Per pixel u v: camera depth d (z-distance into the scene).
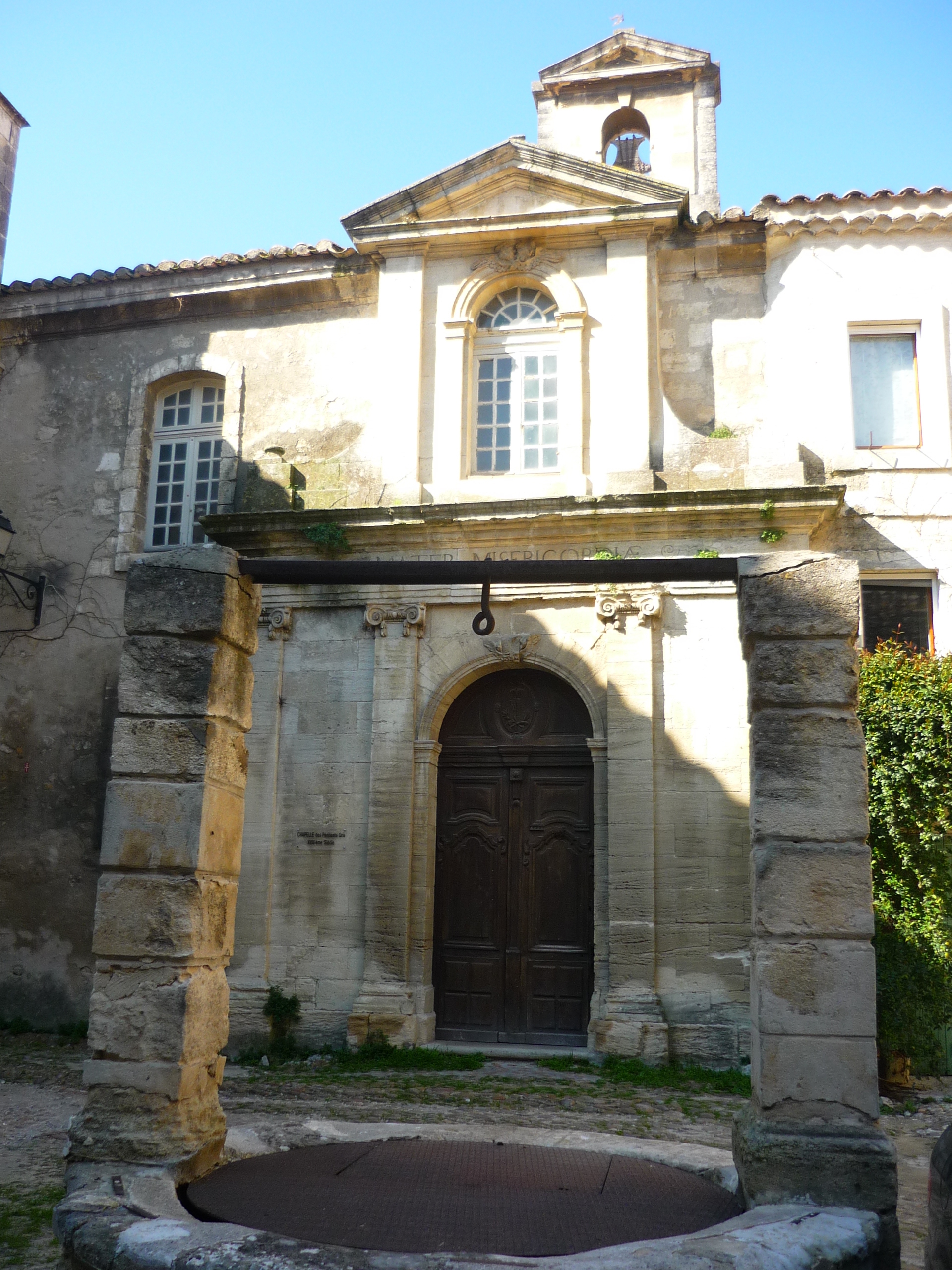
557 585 12.07
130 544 14.15
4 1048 12.16
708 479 12.19
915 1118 9.39
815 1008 4.98
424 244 13.41
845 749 5.26
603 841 11.55
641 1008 10.88
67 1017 13.00
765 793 5.25
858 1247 4.33
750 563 5.54
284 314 14.30
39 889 13.42
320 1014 11.78
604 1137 6.04
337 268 13.93
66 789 13.62
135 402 14.59
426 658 12.39
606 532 12.05
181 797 5.55
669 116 17.70
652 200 12.80
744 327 12.86
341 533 12.48
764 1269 3.93
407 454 12.91
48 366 15.02
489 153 13.21
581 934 11.83
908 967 10.11
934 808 10.44
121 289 14.67
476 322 13.47
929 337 12.49
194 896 5.46
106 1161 5.12
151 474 14.60
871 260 12.74
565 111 18.03
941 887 10.31
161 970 5.36
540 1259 3.92
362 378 13.78
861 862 5.12
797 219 12.76
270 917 12.13
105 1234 4.31
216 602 5.76
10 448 14.86
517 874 12.11
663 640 11.82
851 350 12.73
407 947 11.67
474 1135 6.02
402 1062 10.94
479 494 12.70
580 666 12.00
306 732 12.52
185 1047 5.27
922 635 11.96
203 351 14.48
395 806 12.02
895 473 12.20
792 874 5.13
